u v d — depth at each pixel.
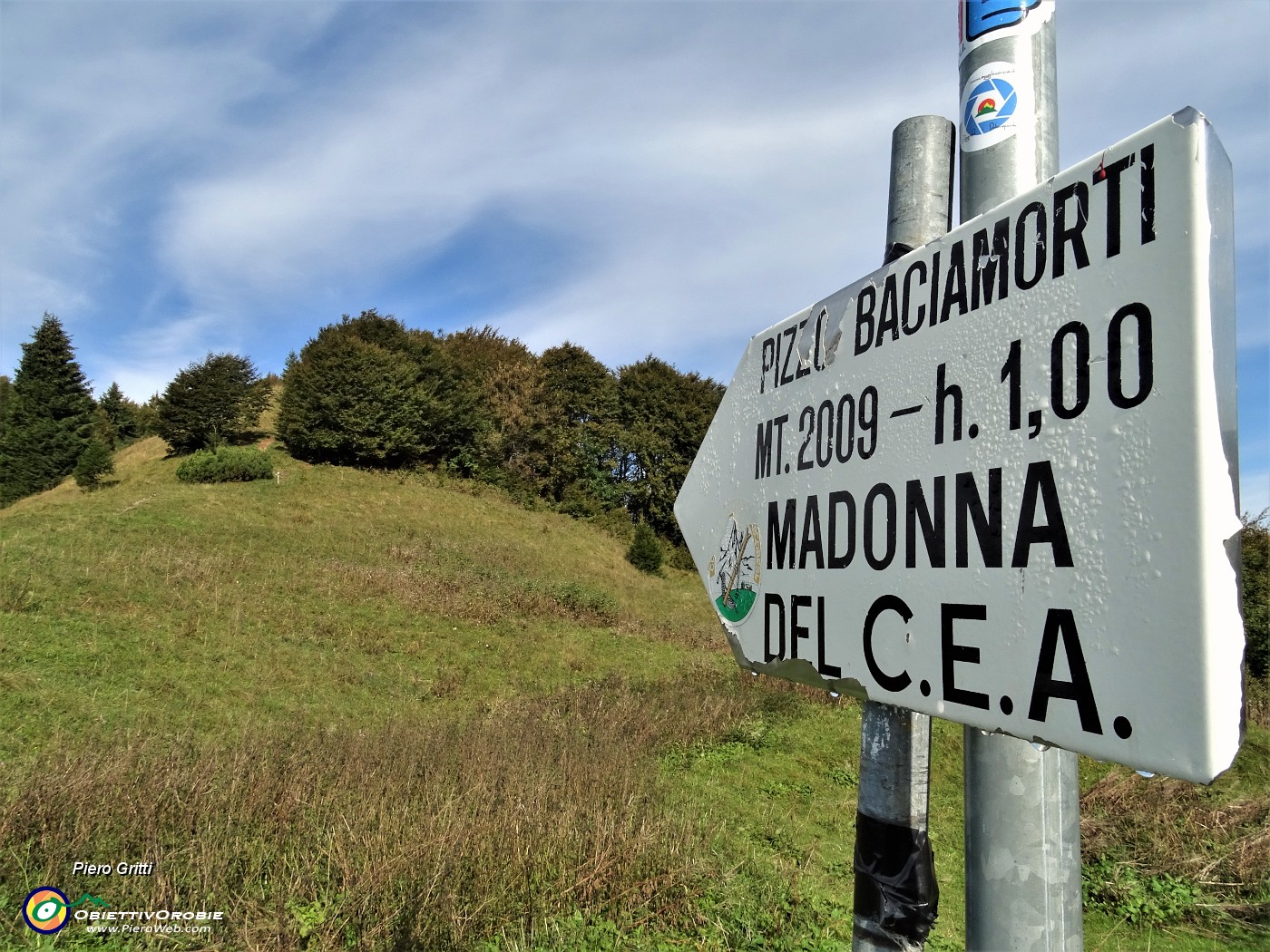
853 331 1.31
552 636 13.14
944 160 1.37
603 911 4.03
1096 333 0.86
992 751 1.04
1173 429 0.76
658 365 36.03
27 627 8.92
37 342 28.89
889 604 1.16
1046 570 0.89
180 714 7.49
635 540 26.53
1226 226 0.77
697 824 5.22
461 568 17.14
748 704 9.05
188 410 26.70
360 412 26.09
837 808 6.57
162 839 4.13
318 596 12.60
